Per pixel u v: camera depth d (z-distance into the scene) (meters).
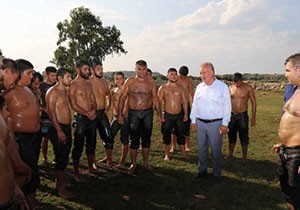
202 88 6.32
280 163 4.12
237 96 7.56
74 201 5.30
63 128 5.41
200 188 5.92
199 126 6.36
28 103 4.46
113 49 60.97
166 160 7.75
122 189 5.84
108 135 7.02
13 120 4.30
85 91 6.16
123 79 7.66
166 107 7.67
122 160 7.26
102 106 6.89
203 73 6.21
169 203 5.25
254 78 65.69
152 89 6.86
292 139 3.89
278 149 4.45
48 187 5.91
